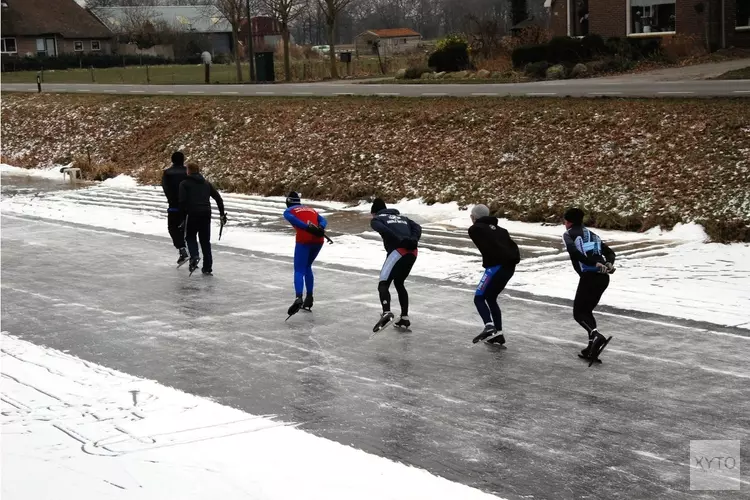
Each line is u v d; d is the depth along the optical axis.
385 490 7.04
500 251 10.74
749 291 13.38
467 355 10.75
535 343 11.16
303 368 10.36
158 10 98.69
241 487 7.14
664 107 22.05
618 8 40.53
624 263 15.41
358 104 28.83
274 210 23.09
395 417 8.70
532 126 23.45
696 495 6.90
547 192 20.69
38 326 12.55
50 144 36.09
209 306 13.50
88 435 8.37
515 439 8.09
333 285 14.67
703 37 37.53
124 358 10.91
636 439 8.05
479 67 39.47
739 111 20.92
